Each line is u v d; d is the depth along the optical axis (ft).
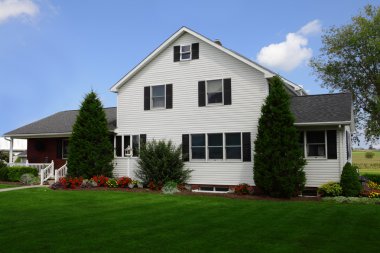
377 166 166.30
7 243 25.62
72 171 67.62
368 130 113.29
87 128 68.33
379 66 111.34
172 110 67.82
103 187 63.26
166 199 48.98
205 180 64.13
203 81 65.36
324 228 30.71
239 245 25.25
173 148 64.64
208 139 64.44
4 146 152.25
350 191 53.06
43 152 85.30
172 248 24.52
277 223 32.81
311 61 122.42
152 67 70.49
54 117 90.38
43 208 41.27
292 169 52.65
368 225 31.91
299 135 55.62
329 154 56.34
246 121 61.41
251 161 60.75
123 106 72.84
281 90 54.85
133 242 26.02
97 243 25.73
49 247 24.66
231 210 40.11
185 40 67.62
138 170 67.31
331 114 56.08
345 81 116.26
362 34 109.70
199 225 31.89
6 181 72.79
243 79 62.18
